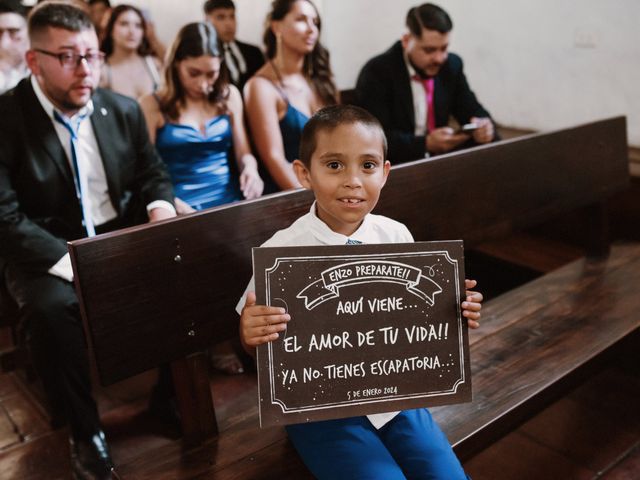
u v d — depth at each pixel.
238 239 1.79
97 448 2.09
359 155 1.37
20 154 2.15
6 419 2.46
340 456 1.42
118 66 3.52
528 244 3.83
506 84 4.43
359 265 1.42
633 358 2.76
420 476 1.44
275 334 1.36
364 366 1.43
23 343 2.52
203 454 1.66
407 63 3.29
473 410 1.80
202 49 2.85
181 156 2.97
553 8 4.02
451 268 1.48
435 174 2.28
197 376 1.72
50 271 2.06
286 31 3.10
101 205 2.37
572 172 2.79
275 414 1.39
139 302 1.62
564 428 2.46
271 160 3.13
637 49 3.71
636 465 2.25
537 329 2.23
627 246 2.99
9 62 3.05
